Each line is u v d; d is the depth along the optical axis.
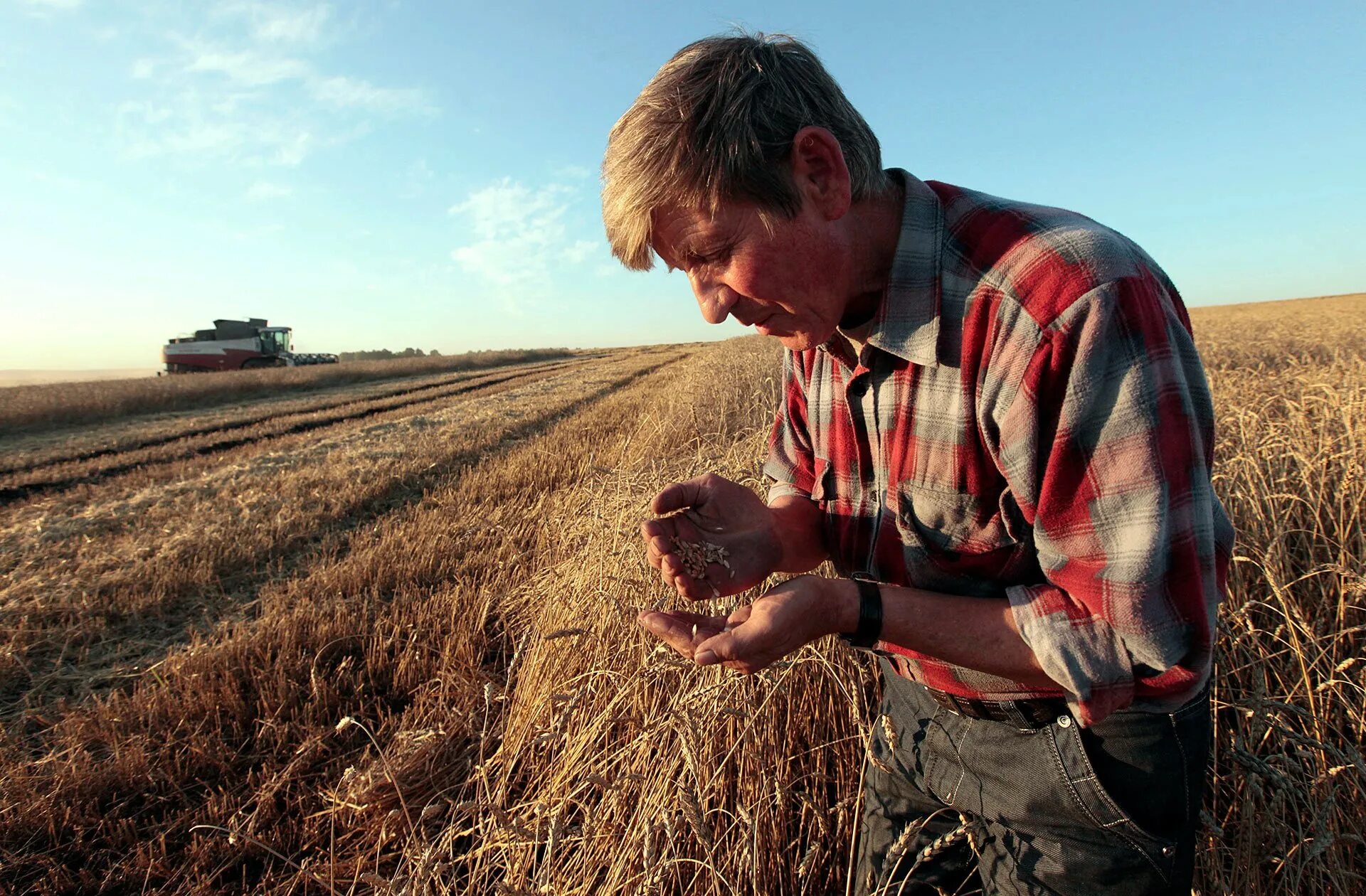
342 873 2.33
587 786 2.15
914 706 1.44
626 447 7.12
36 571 5.36
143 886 2.39
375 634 3.91
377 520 6.44
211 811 2.66
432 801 2.56
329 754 3.02
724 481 1.52
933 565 1.19
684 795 1.63
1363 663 2.10
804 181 1.01
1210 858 1.71
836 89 1.07
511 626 3.90
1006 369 0.97
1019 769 1.20
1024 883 1.25
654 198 1.03
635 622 2.60
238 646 3.82
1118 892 1.16
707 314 1.15
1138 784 1.08
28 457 11.92
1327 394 3.79
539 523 5.64
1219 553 1.05
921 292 1.05
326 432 13.06
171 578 4.99
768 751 2.03
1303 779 1.79
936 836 1.50
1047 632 0.95
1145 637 0.88
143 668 3.89
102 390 20.78
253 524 6.25
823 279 1.08
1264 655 2.02
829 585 1.08
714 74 0.99
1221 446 3.51
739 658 1.00
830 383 1.35
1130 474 0.88
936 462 1.11
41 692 3.68
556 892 1.81
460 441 10.21
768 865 1.90
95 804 2.70
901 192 1.15
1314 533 2.46
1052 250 0.95
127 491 8.58
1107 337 0.90
